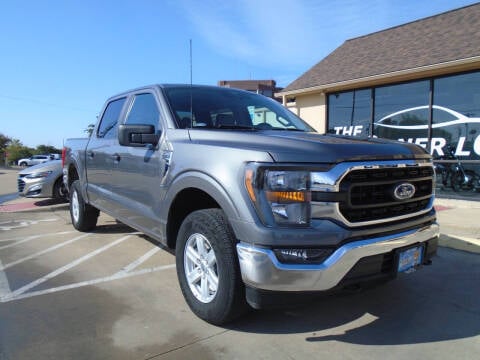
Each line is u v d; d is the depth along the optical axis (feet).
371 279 8.80
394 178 9.14
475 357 8.74
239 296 9.14
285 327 9.98
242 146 9.21
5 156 198.08
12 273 14.23
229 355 8.70
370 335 9.68
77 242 18.65
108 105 17.48
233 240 9.07
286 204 8.23
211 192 9.39
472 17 34.47
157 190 11.83
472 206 27.50
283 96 42.91
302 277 8.16
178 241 10.82
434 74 31.17
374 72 33.65
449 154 31.01
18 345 9.09
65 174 21.53
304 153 8.41
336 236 8.23
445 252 16.83
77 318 10.49
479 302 11.73
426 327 10.13
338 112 39.17
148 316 10.60
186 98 12.95
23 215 27.30
